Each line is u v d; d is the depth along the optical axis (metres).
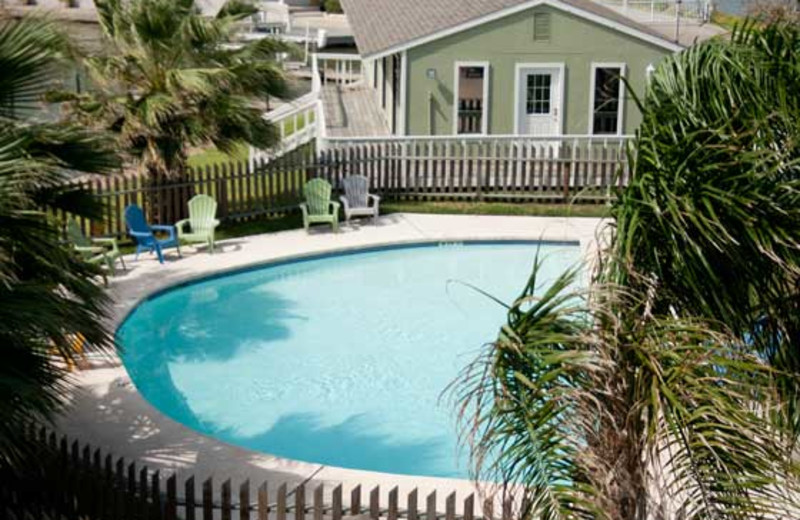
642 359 4.88
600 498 4.74
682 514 4.81
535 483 4.85
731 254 5.21
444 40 24.42
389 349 14.12
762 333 5.57
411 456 10.63
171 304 16.11
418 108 24.86
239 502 7.53
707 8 31.59
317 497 7.25
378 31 26.75
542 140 22.58
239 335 14.73
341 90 33.22
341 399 12.29
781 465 4.67
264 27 41.31
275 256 17.92
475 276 17.91
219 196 19.83
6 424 6.46
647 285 5.27
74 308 7.54
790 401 5.55
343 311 15.90
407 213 21.58
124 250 18.11
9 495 7.60
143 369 13.32
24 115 8.37
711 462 4.63
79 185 8.70
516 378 4.92
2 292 6.77
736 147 5.22
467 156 22.14
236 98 17.97
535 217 21.22
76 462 7.41
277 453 10.76
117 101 17.53
